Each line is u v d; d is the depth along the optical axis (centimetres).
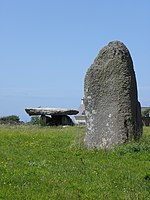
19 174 1470
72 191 1279
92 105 2223
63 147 2277
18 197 1199
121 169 1602
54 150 2131
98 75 2214
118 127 2138
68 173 1517
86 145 2205
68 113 5547
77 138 2391
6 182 1358
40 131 3691
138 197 1242
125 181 1420
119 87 2164
